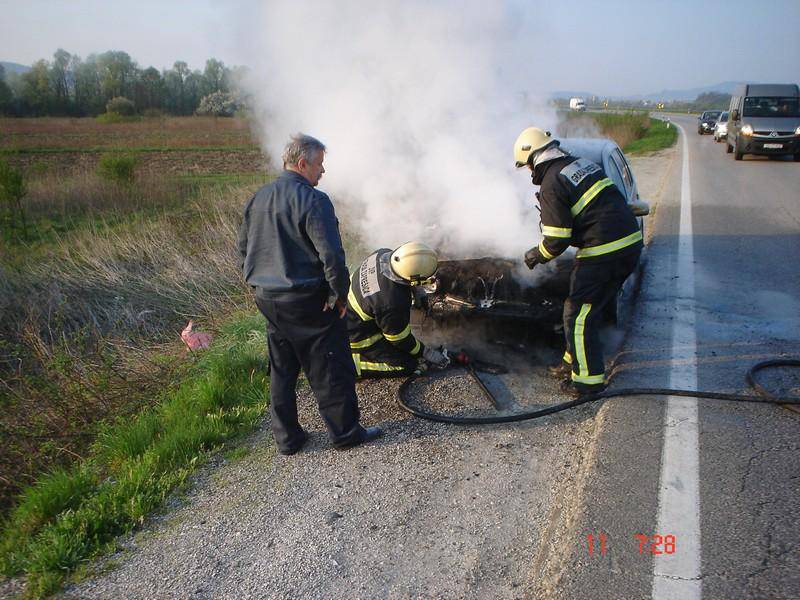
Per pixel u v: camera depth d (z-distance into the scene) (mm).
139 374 4812
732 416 3369
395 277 3691
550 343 4348
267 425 3732
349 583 2414
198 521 2871
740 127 17156
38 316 5754
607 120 24578
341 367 3270
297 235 3049
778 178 13320
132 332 5875
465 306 4277
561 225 3521
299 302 3098
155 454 3342
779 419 3316
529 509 2807
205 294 6719
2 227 10602
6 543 2812
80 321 6016
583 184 3529
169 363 5070
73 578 2561
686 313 5094
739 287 5762
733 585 2197
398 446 3398
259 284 3133
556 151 3611
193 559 2615
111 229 9445
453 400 3879
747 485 2758
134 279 7160
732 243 7469
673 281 5996
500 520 2740
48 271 7027
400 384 4152
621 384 3850
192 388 4246
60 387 4621
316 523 2787
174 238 8367
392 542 2633
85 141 31750
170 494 3100
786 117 17078
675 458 2992
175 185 14336
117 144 29656
